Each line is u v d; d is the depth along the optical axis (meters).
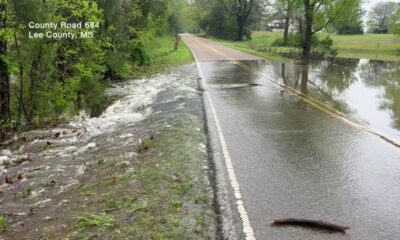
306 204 5.35
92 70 16.34
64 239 4.57
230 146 8.10
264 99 13.77
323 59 36.44
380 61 34.28
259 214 5.06
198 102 13.15
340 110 11.86
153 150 8.01
